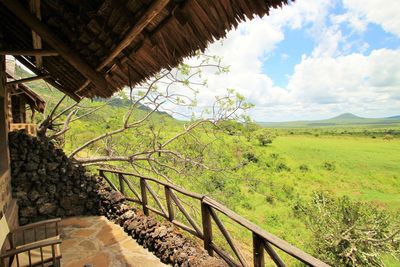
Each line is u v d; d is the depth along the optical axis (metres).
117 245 4.00
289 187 15.98
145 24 1.50
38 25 1.79
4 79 3.97
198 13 1.40
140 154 7.89
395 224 8.59
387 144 66.62
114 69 2.45
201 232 3.43
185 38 1.64
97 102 8.27
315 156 43.53
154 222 4.18
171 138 7.71
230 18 1.35
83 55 2.25
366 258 8.59
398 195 23.62
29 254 2.41
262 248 2.30
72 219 4.96
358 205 9.55
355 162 40.19
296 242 10.74
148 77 2.34
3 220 2.52
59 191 5.05
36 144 4.93
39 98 7.62
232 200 7.90
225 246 7.49
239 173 7.89
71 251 3.80
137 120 8.12
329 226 9.65
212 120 7.50
